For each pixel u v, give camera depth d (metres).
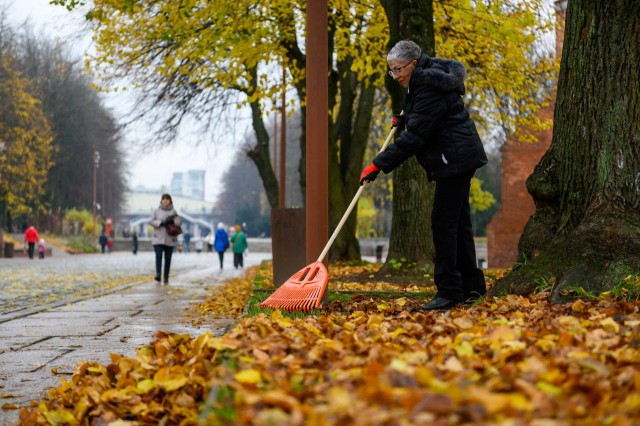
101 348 6.41
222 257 25.92
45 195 70.81
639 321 3.87
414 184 12.52
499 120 20.86
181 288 14.66
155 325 8.08
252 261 38.03
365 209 52.75
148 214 166.12
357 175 20.67
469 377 2.67
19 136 48.97
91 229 66.19
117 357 4.39
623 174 6.11
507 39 16.42
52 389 4.52
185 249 68.31
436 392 2.18
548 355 3.14
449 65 5.85
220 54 15.62
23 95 48.38
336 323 5.07
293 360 3.21
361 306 6.64
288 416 2.18
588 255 5.83
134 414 3.38
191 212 181.88
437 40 16.77
